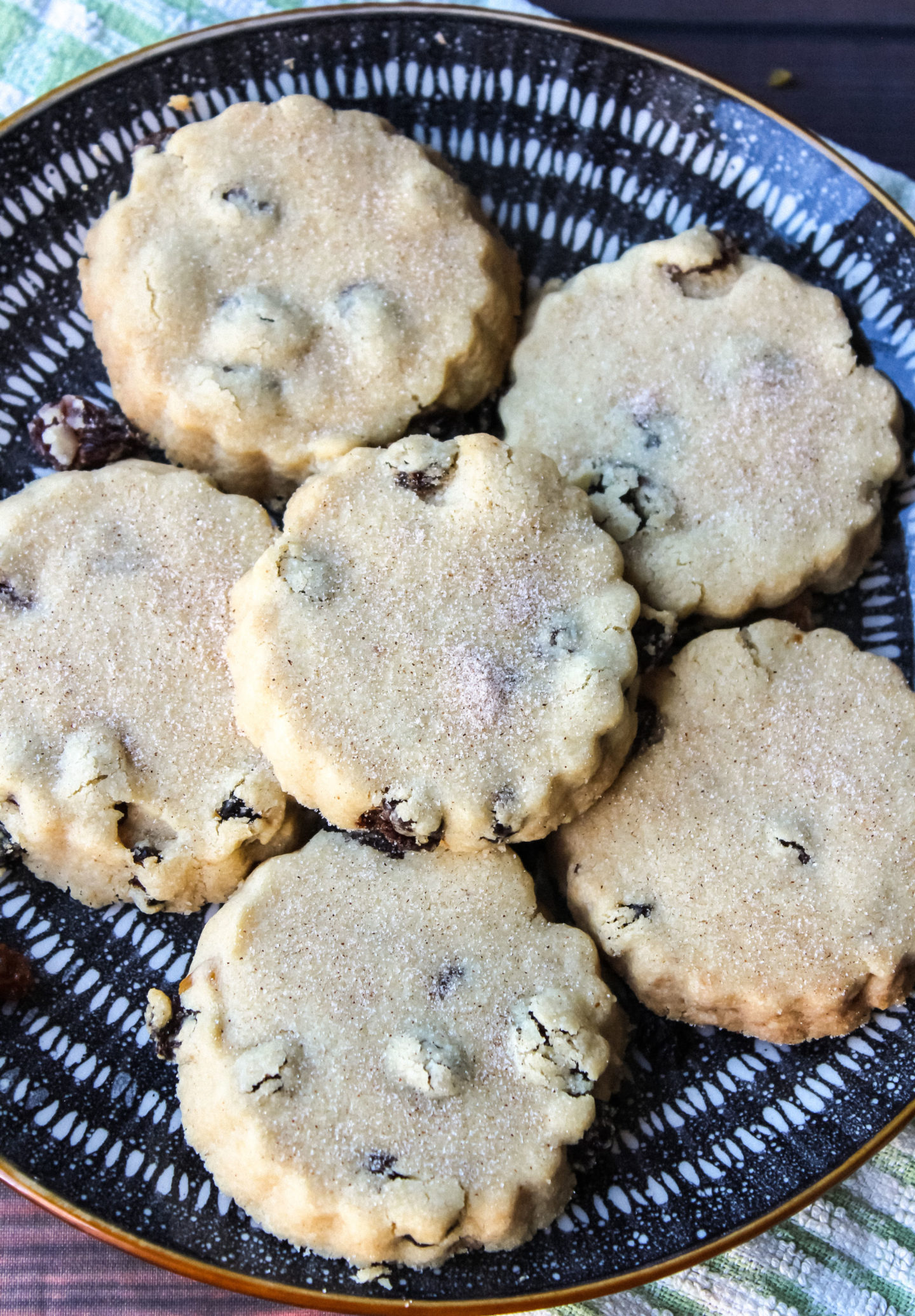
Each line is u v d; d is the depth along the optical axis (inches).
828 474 8.4
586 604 7.7
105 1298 8.1
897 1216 8.3
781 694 8.1
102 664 7.8
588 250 9.2
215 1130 7.4
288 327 8.0
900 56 10.1
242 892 7.8
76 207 8.9
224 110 8.8
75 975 8.1
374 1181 7.1
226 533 8.1
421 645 7.5
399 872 7.8
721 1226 7.8
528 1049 7.4
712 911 7.8
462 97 9.1
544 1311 8.1
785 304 8.5
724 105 8.9
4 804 7.8
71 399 8.6
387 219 8.3
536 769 7.4
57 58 9.6
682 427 8.3
